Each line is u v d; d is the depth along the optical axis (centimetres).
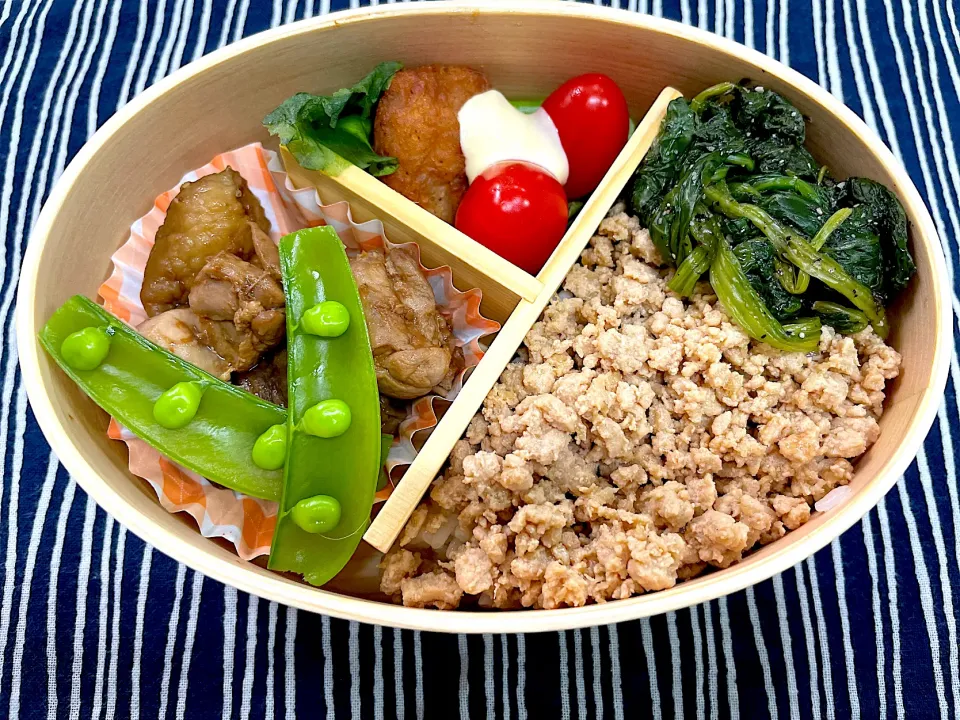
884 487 12
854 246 14
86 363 13
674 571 12
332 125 15
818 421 14
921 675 16
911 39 20
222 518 14
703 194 14
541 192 15
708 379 14
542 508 13
